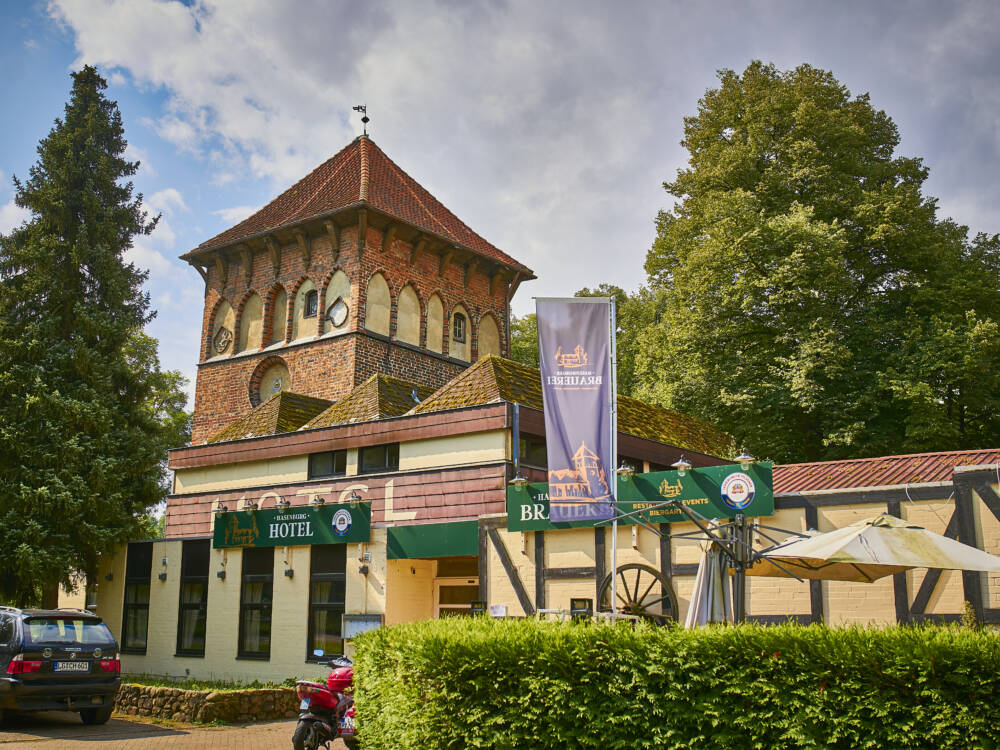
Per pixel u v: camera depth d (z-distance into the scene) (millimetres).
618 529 15711
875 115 35594
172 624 23578
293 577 21094
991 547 12625
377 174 34250
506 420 18469
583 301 14766
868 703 6402
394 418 20297
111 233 29781
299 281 31953
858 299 32656
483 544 17156
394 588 19516
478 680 7781
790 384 28938
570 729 7418
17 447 25859
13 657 14578
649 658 7238
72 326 28781
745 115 35000
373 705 9562
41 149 29938
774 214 31484
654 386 33906
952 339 28156
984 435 31344
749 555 11414
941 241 31938
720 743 6855
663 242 37688
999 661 6086
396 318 31281
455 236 34219
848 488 13727
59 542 25781
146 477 28219
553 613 13719
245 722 15797
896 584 13117
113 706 15555
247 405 32156
